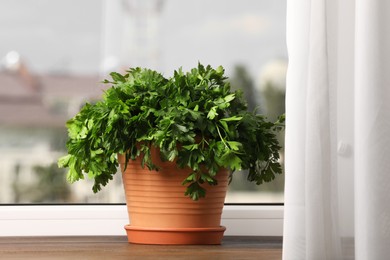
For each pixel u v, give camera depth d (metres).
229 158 1.84
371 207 1.52
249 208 2.15
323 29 1.58
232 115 1.93
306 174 1.55
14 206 2.15
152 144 1.86
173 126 1.82
